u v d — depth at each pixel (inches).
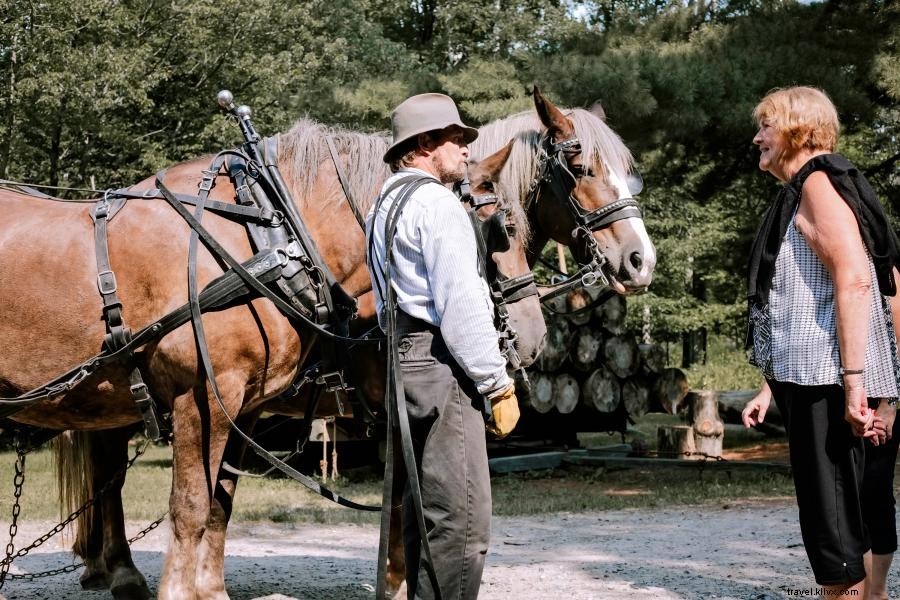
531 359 167.9
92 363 134.8
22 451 158.6
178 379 135.3
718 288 803.4
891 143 532.7
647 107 375.2
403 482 164.6
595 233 184.2
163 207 141.0
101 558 184.9
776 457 495.8
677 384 491.2
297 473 140.6
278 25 818.8
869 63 414.0
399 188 117.2
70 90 594.2
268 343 138.8
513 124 191.0
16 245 138.3
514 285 167.0
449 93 541.6
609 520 318.7
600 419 491.5
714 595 187.2
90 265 137.3
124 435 180.4
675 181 479.5
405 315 116.0
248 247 140.9
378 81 556.7
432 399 112.3
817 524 116.8
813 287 119.5
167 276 136.3
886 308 122.0
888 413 120.6
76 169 714.2
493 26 1077.8
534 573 213.5
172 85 749.3
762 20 432.5
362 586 198.4
